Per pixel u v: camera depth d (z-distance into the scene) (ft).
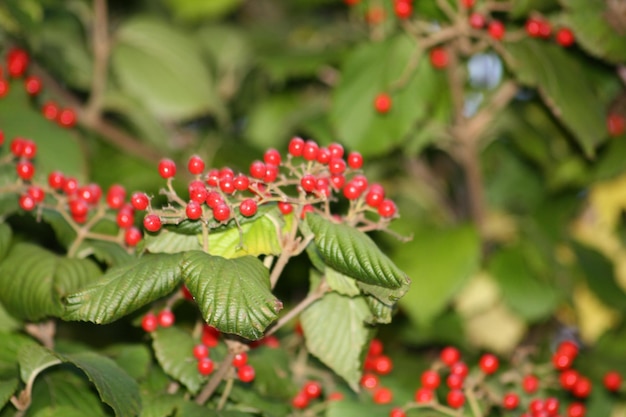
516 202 5.22
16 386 3.61
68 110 4.46
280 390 3.79
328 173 3.58
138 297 3.45
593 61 4.55
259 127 5.51
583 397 4.22
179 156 5.08
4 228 3.80
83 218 3.82
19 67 4.41
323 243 3.44
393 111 4.54
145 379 3.77
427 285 4.56
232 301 3.38
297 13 6.39
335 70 5.26
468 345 4.72
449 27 4.42
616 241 5.25
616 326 4.80
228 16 6.72
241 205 3.46
